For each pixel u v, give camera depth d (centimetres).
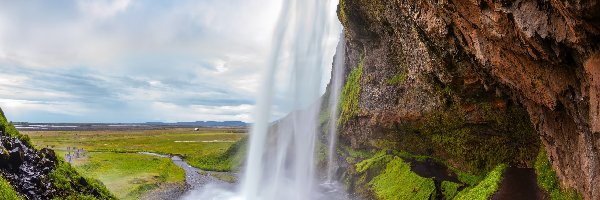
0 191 1336
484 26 1744
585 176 1669
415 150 3638
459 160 3238
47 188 1642
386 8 3025
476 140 3105
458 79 2748
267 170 4828
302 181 4488
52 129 19025
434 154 3488
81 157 6062
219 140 10925
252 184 4453
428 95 3366
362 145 4378
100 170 5041
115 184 4334
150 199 3922
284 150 5253
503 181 2517
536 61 1641
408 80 3631
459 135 3203
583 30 1202
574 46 1313
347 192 3862
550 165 2420
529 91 1941
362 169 3856
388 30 3491
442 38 2281
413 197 2961
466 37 2053
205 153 7425
